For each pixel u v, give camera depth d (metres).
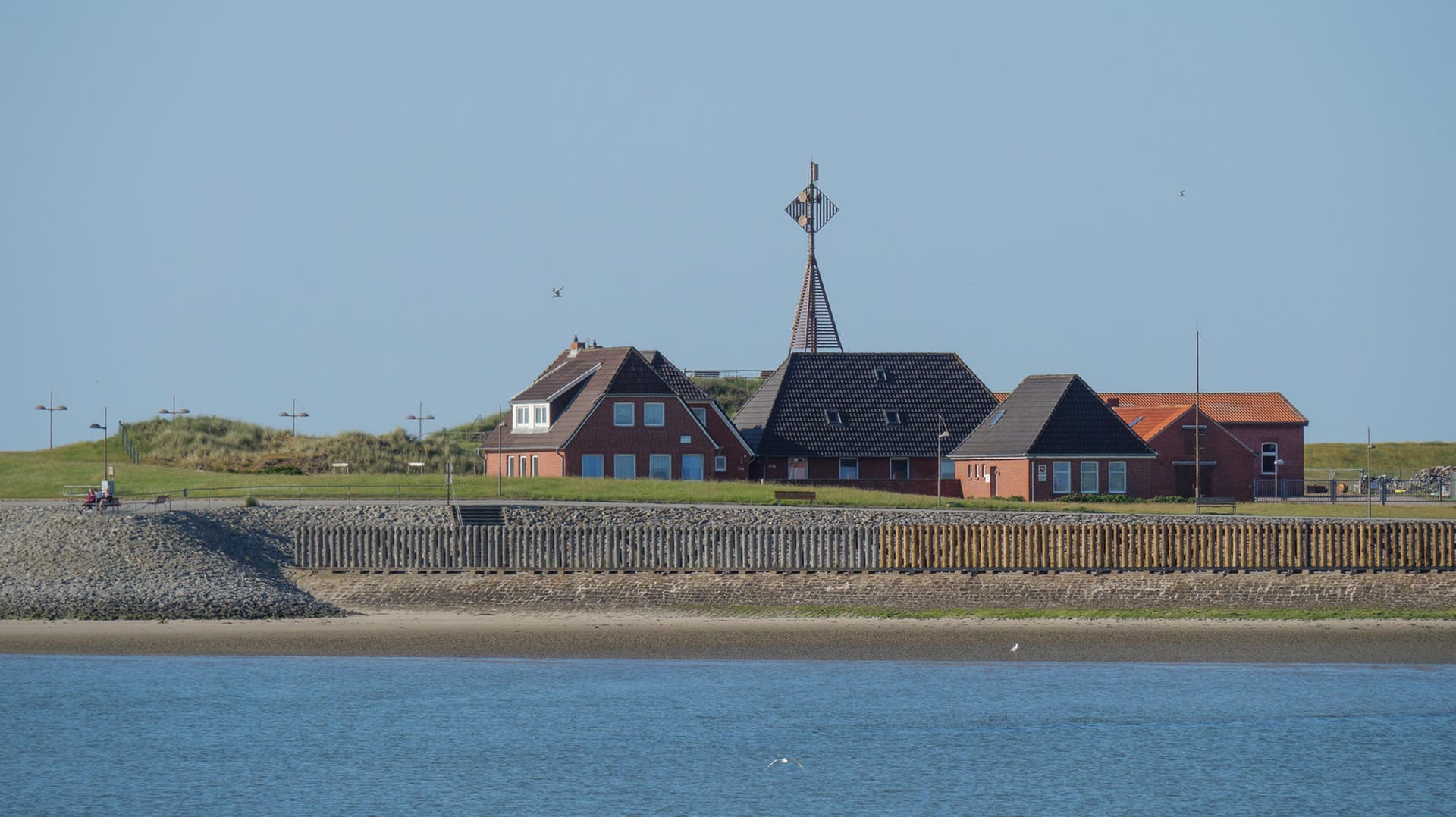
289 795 129.62
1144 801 129.00
